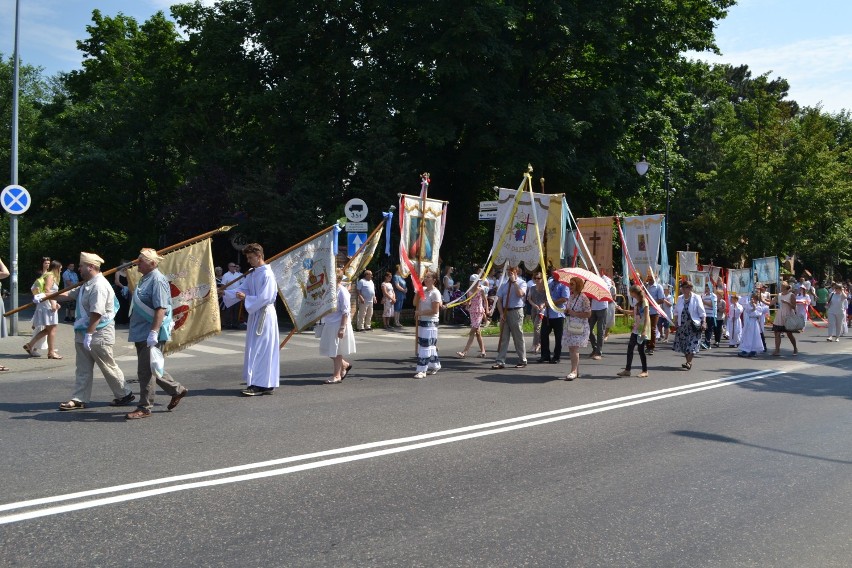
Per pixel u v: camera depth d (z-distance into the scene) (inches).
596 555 172.9
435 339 475.5
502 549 174.7
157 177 1294.3
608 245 702.5
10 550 166.9
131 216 1384.1
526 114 949.2
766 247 1406.3
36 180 1396.4
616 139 1046.4
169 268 371.6
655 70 1099.3
